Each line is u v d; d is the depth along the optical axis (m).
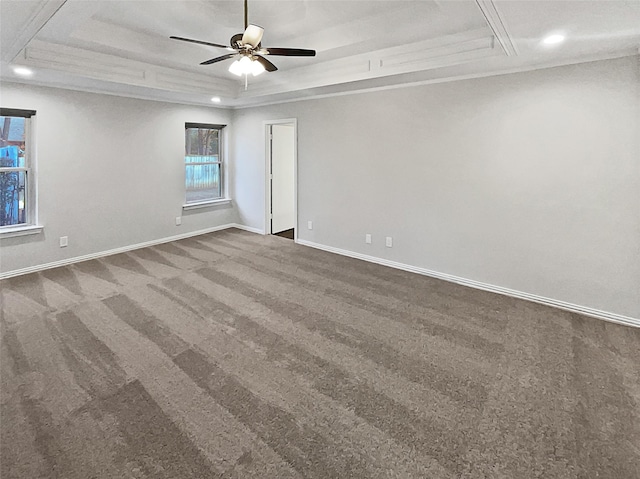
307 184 5.87
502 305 3.76
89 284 4.20
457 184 4.27
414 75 4.04
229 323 3.30
